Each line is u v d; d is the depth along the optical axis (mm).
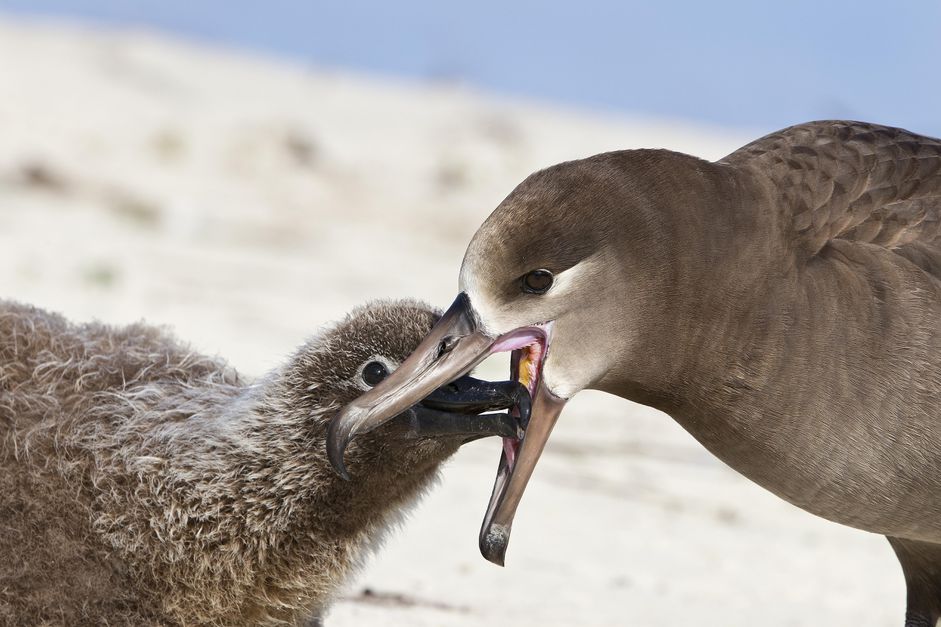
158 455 11125
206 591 11195
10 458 10938
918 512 11070
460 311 10188
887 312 10688
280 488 11211
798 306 10594
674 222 10336
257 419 11344
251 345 21438
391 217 40406
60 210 33188
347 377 11234
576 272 10164
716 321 10477
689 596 14367
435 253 36656
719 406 10773
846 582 15742
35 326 11727
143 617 10945
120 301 24078
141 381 11797
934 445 10734
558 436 20250
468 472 17531
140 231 32844
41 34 57750
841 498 11047
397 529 12352
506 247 10102
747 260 10500
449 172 45500
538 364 10367
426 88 65375
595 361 10367
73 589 10711
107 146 40062
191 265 29109
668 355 10555
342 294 28438
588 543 15781
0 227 29906
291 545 11273
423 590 13406
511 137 53094
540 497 17266
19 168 36156
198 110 47125
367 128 50906
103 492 10977
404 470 11195
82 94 45656
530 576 14336
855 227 11016
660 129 64750
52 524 10820
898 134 11562
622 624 13086
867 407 10680
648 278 10297
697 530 16953
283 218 37250
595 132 59375
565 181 10312
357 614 12430
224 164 41250
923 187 11234
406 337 11203
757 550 16531
